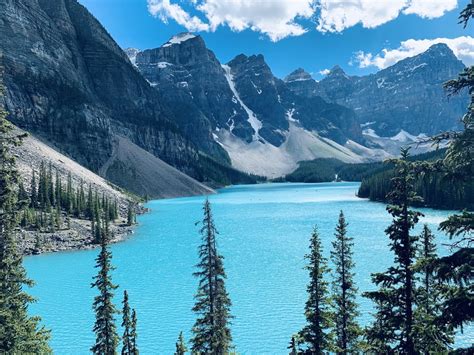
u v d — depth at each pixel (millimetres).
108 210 135250
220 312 29266
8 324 20625
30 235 97750
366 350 18688
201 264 28969
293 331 47844
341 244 28844
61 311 56469
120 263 83312
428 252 26469
